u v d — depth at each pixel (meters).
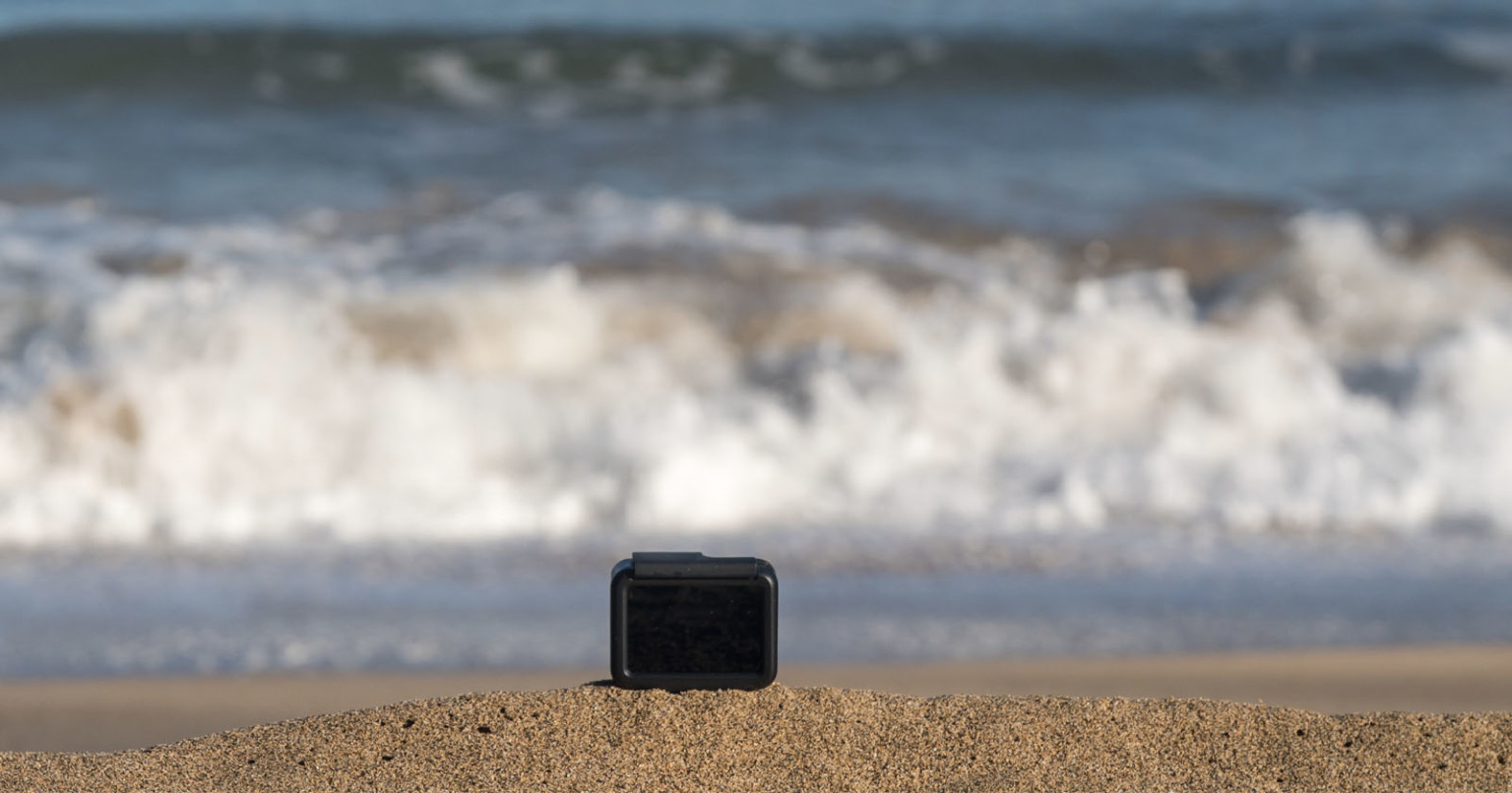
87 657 4.09
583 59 11.59
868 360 6.89
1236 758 2.75
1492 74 12.34
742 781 2.57
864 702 2.86
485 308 7.18
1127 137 10.79
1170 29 13.12
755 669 2.80
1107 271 8.23
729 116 10.89
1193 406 6.59
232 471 5.94
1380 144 10.71
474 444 6.04
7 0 12.98
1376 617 4.56
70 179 9.16
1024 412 6.55
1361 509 5.69
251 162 9.62
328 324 6.91
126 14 12.67
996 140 10.59
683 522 5.65
